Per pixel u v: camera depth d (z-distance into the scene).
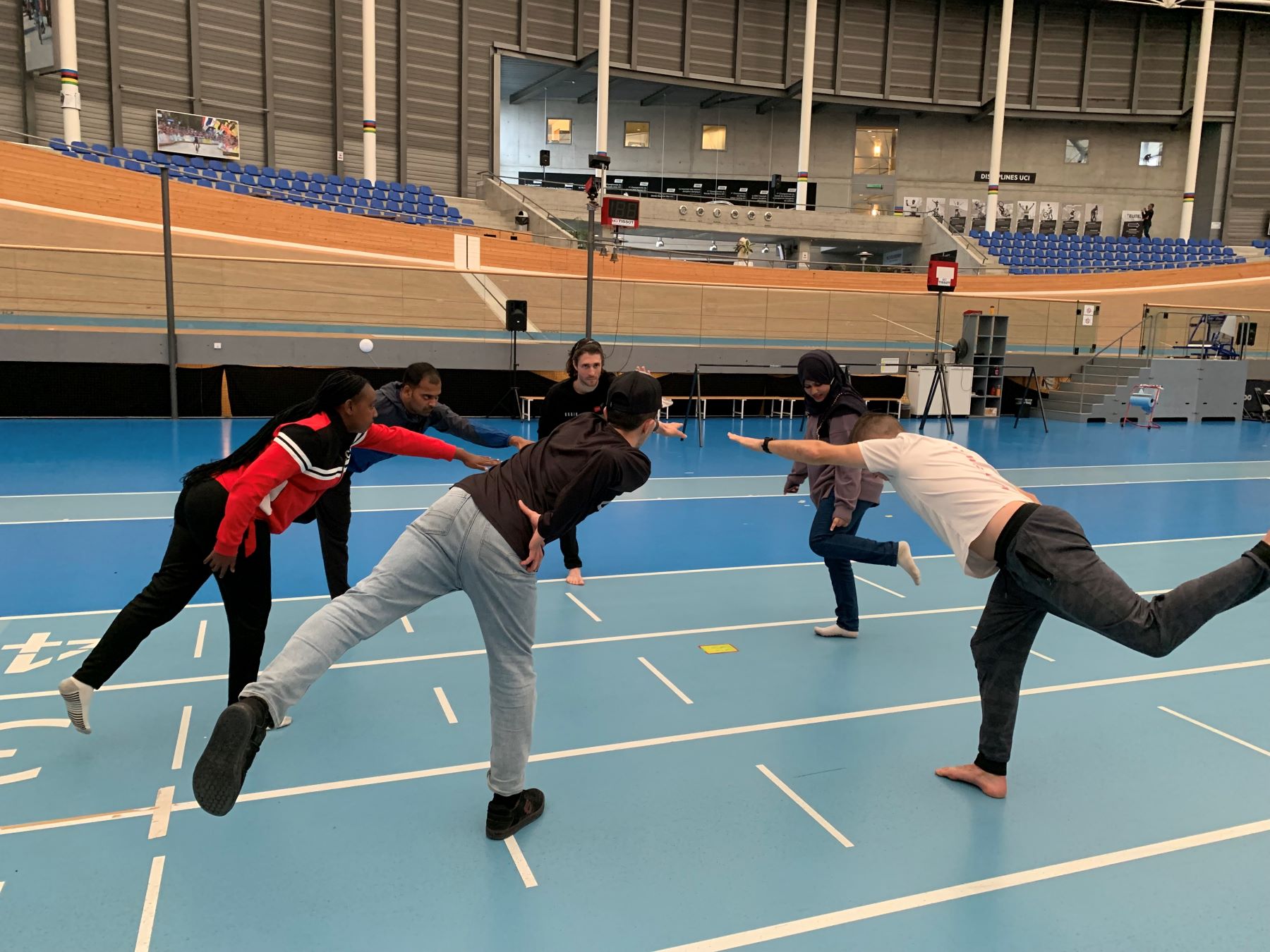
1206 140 33.31
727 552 6.63
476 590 2.56
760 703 3.83
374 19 23.92
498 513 2.53
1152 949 2.27
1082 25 32.12
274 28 24.64
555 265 22.25
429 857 2.61
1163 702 3.94
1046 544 2.61
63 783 2.96
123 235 16.50
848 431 4.32
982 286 26.39
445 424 4.41
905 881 2.55
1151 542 7.37
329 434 3.02
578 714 3.67
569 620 4.93
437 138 27.41
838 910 2.41
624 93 32.09
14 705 3.57
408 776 3.10
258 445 3.07
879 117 33.75
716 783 3.12
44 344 13.27
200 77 23.56
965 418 18.09
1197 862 2.69
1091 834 2.83
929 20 31.72
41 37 20.30
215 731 2.21
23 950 2.16
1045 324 19.73
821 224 30.41
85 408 13.70
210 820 2.78
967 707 3.83
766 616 5.08
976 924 2.37
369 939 2.23
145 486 8.35
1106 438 15.23
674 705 3.78
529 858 2.62
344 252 19.41
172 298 13.52
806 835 2.79
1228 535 7.68
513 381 15.94
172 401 13.69
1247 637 4.84
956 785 3.14
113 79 22.12
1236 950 2.28
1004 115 30.88
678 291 17.89
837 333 19.27
